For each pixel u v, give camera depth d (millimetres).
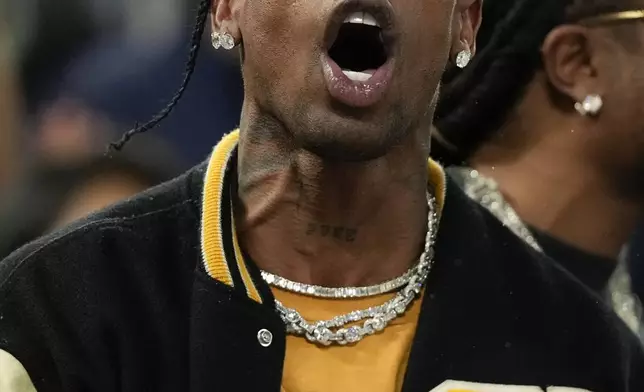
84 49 7410
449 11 3604
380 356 3727
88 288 3590
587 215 5035
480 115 5020
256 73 3625
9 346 3455
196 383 3541
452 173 5023
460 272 3891
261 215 3771
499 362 3812
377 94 3447
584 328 3986
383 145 3512
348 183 3664
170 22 7156
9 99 6922
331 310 3766
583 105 4934
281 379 3598
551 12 4984
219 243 3693
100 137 6523
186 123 6641
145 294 3635
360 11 3449
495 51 5023
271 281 3766
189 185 3891
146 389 3557
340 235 3744
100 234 3688
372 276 3811
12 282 3578
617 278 5371
